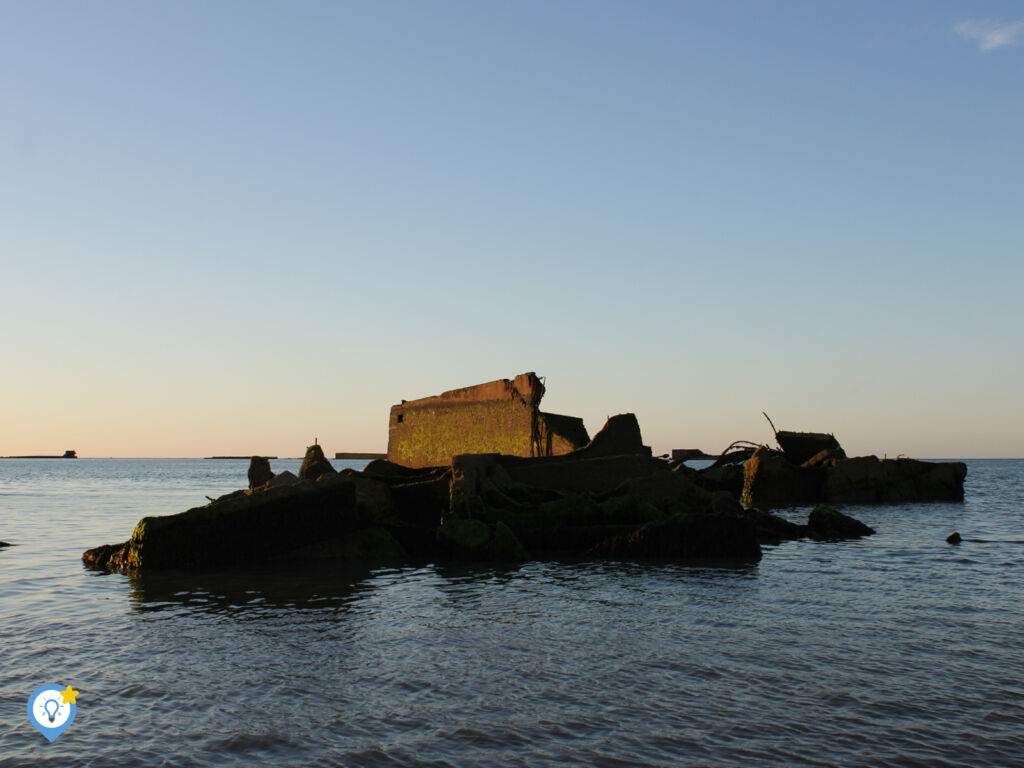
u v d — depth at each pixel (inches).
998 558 922.7
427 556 933.8
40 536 1200.8
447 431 1624.0
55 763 338.3
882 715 390.3
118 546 885.2
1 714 393.4
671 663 473.7
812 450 2102.6
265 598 679.1
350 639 534.0
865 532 1172.5
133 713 393.7
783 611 618.5
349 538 932.6
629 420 1315.2
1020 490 2723.9
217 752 347.6
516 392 1494.8
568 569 840.9
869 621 583.5
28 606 645.9
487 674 453.4
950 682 439.2
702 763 336.5
